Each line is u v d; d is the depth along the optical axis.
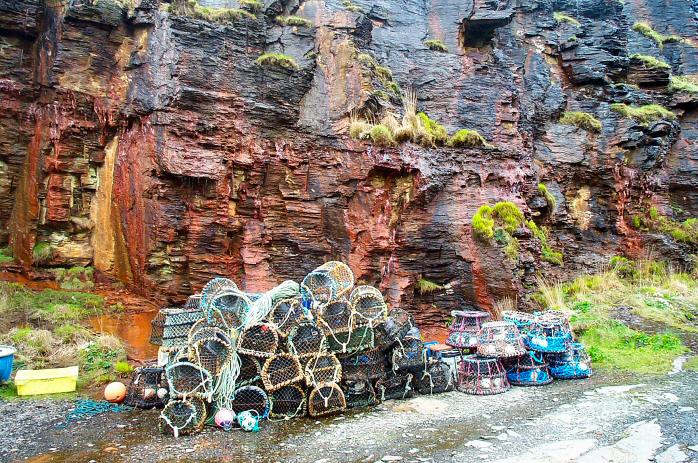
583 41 17.36
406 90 14.28
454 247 12.31
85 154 11.70
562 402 7.48
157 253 11.06
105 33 11.49
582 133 15.94
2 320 9.43
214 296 7.08
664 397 7.52
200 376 6.60
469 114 14.06
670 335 10.55
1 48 11.47
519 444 6.04
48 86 11.34
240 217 11.63
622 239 15.87
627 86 17.28
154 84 11.05
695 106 17.91
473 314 8.48
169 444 6.11
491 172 12.90
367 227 11.86
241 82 11.78
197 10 11.81
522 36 16.89
